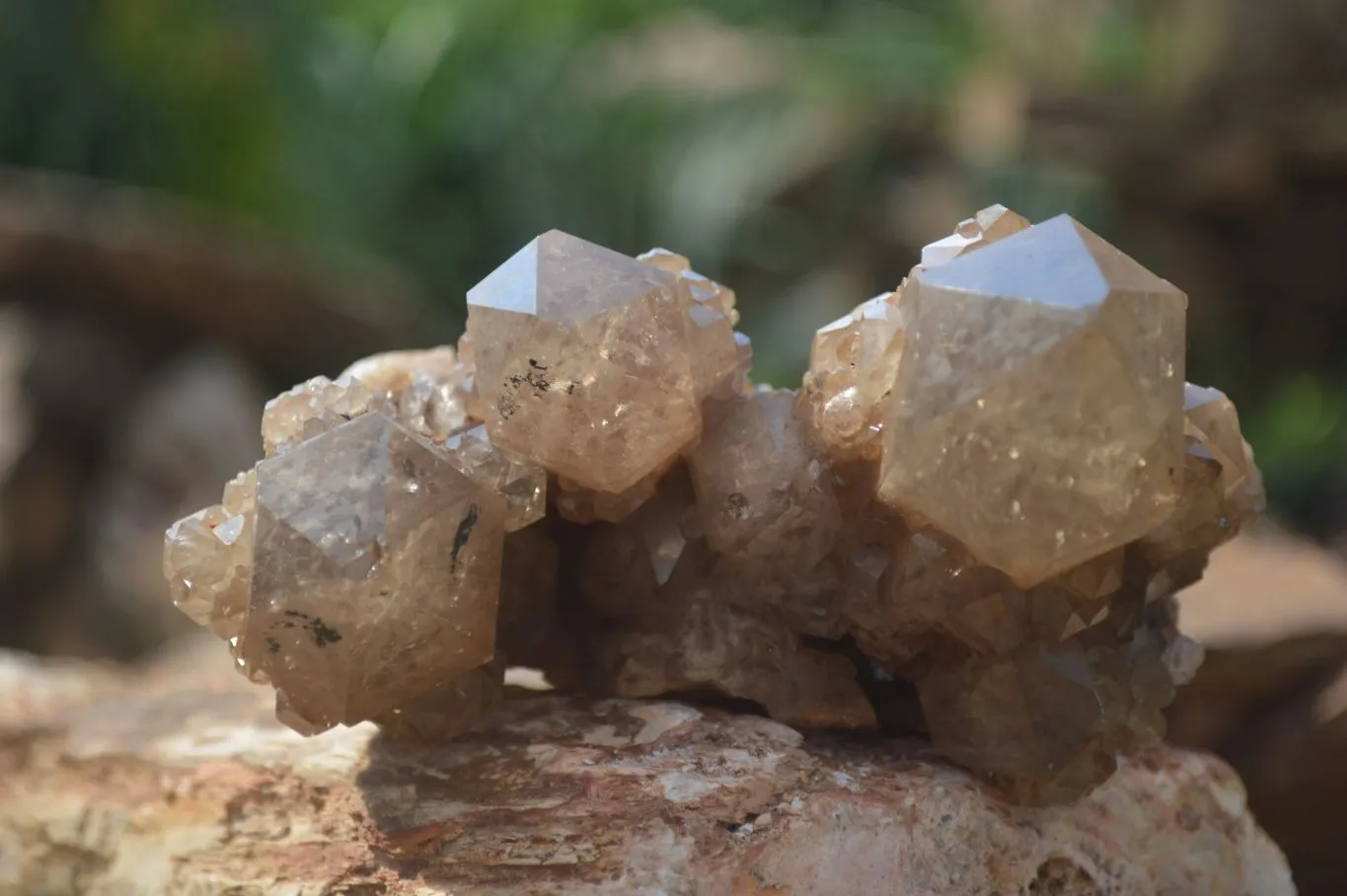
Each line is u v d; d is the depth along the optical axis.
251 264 0.86
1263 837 0.28
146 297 0.85
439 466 0.25
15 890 0.29
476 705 0.27
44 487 0.75
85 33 0.92
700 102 0.94
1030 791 0.26
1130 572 0.26
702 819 0.25
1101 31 0.83
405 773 0.27
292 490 0.24
